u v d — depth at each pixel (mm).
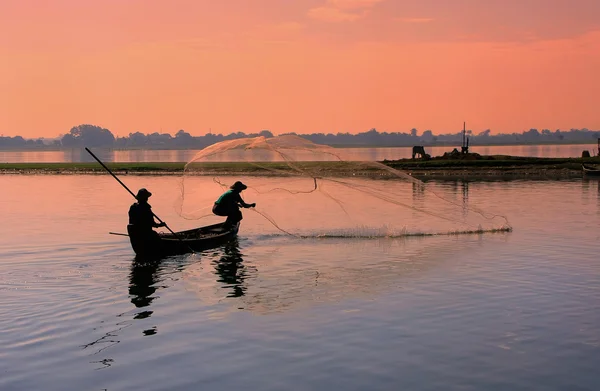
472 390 8367
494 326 10875
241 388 8461
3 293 13203
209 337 10445
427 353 9641
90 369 9125
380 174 51906
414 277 14562
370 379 8711
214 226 21406
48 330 10828
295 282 14219
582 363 9250
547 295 12836
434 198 32844
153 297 12938
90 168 67000
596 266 15492
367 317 11453
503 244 18797
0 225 23312
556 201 30938
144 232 16953
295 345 10031
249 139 21094
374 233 21031
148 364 9305
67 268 15719
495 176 52281
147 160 130625
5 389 8469
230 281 14359
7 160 135625
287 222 24219
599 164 56938
